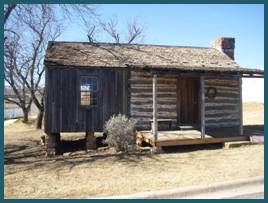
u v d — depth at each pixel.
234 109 20.88
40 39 30.92
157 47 22.23
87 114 18.22
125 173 12.67
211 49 23.39
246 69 18.33
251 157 14.41
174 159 14.70
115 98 18.58
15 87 36.06
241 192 10.44
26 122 36.75
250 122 29.30
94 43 21.59
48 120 17.84
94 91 18.38
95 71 18.36
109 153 16.38
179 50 22.17
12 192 10.83
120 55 19.91
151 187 10.91
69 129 18.00
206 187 10.63
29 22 20.44
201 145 17.67
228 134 17.98
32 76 31.59
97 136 21.34
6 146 21.47
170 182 11.38
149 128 19.03
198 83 20.27
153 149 16.05
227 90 20.77
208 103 20.31
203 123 16.95
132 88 18.84
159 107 19.36
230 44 23.22
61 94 18.00
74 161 14.92
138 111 18.91
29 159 16.62
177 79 19.84
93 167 13.66
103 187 11.07
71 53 19.38
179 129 19.34
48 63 17.69
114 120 16.62
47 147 17.73
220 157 14.76
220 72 17.52
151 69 16.75
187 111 20.09
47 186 11.38
